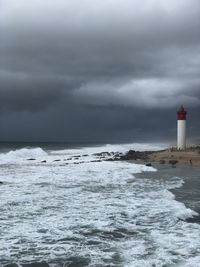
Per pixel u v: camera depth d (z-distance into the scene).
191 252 9.76
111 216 13.59
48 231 11.62
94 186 20.94
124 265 8.85
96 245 10.36
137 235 11.31
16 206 15.12
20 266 8.85
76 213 14.00
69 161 43.03
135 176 26.56
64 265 8.92
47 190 19.23
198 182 23.38
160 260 9.18
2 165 36.31
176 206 15.31
